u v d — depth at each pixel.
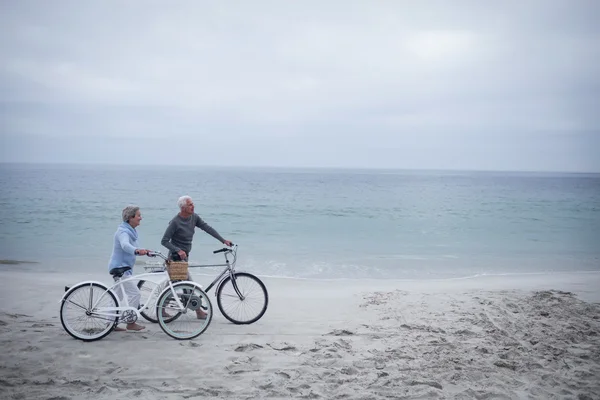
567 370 4.72
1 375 4.36
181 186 58.94
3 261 12.10
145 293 6.12
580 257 14.43
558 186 77.00
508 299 7.75
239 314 6.54
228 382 4.31
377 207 31.70
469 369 4.69
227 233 19.00
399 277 11.16
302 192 50.25
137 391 4.04
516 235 19.38
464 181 103.88
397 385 4.27
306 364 4.80
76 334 5.50
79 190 44.12
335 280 10.35
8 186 48.44
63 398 3.88
